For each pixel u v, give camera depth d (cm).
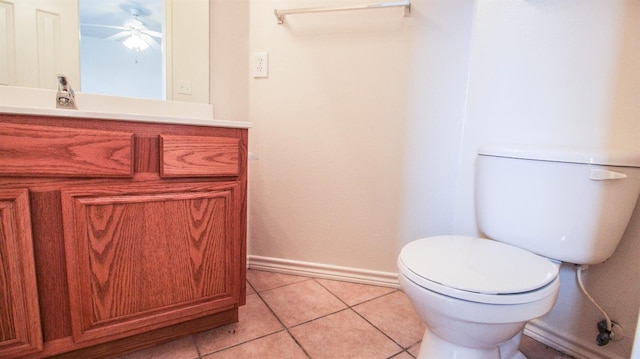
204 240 95
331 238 151
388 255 146
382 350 101
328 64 142
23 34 111
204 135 93
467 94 119
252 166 155
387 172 141
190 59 141
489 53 112
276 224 157
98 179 79
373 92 138
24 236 72
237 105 151
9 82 110
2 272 71
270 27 146
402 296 138
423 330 112
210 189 95
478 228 116
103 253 81
